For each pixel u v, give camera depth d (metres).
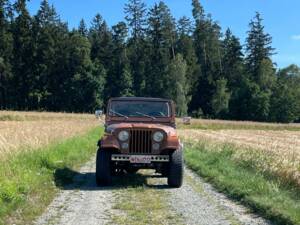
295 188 11.84
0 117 52.34
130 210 9.62
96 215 9.13
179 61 99.88
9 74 88.56
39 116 57.22
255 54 113.75
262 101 99.44
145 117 13.90
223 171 15.17
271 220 8.86
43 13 101.56
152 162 12.59
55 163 15.89
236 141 34.12
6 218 8.59
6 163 12.95
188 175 15.44
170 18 113.88
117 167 13.19
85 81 97.81
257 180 12.58
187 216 9.16
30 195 10.56
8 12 51.88
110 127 12.84
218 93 103.38
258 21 113.94
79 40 99.75
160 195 11.45
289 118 101.81
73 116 62.78
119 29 112.88
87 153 21.59
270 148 25.50
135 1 114.00
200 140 29.67
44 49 96.94
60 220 8.67
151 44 112.62
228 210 9.77
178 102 97.62
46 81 96.69
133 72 107.75
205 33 118.88
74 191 11.82
